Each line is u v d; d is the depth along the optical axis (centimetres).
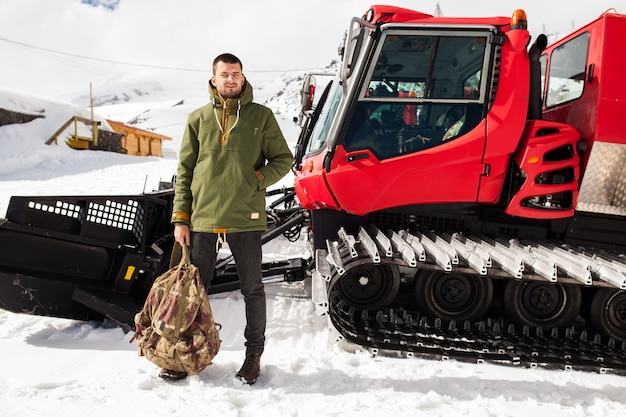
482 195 350
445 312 360
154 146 3794
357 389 276
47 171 1786
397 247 333
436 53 347
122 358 303
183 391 261
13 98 2319
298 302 446
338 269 299
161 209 390
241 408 246
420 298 359
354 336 330
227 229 267
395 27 339
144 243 370
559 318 356
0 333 336
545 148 340
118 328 354
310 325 385
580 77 386
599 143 353
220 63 262
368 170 346
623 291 346
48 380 266
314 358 319
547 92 456
